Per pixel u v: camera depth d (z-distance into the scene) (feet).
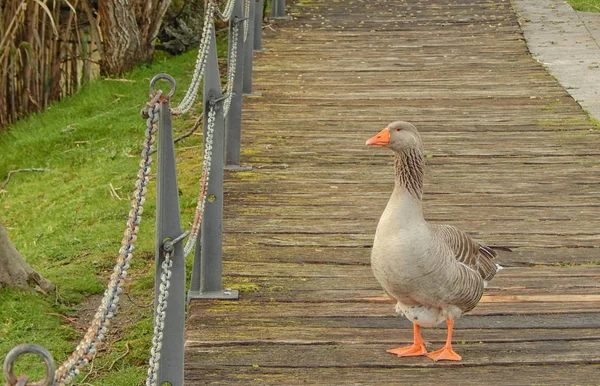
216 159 20.97
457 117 37.45
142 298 25.00
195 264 21.66
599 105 38.99
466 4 57.41
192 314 20.52
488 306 21.07
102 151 39.91
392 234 16.58
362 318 20.51
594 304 21.24
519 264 23.72
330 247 24.73
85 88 48.60
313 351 18.94
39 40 46.29
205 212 21.07
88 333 10.66
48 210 33.91
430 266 16.44
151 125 12.76
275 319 20.38
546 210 27.71
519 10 57.06
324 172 31.12
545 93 40.65
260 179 30.30
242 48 30.48
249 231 25.73
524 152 33.17
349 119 37.14
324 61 46.19
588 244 25.04
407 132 16.67
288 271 23.07
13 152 41.24
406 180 16.66
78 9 52.85
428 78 43.29
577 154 32.96
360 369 18.22
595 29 52.19
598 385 17.69
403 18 54.44
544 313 20.74
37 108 47.11
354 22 53.67
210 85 21.09
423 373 18.06
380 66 45.34
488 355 18.75
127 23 49.62
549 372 18.16
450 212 27.50
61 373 9.45
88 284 25.48
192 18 55.11
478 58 46.70
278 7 54.49
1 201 36.01
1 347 21.15
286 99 39.88
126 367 21.12
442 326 20.08
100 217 32.01
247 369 18.17
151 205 32.30
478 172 31.12
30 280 24.32
